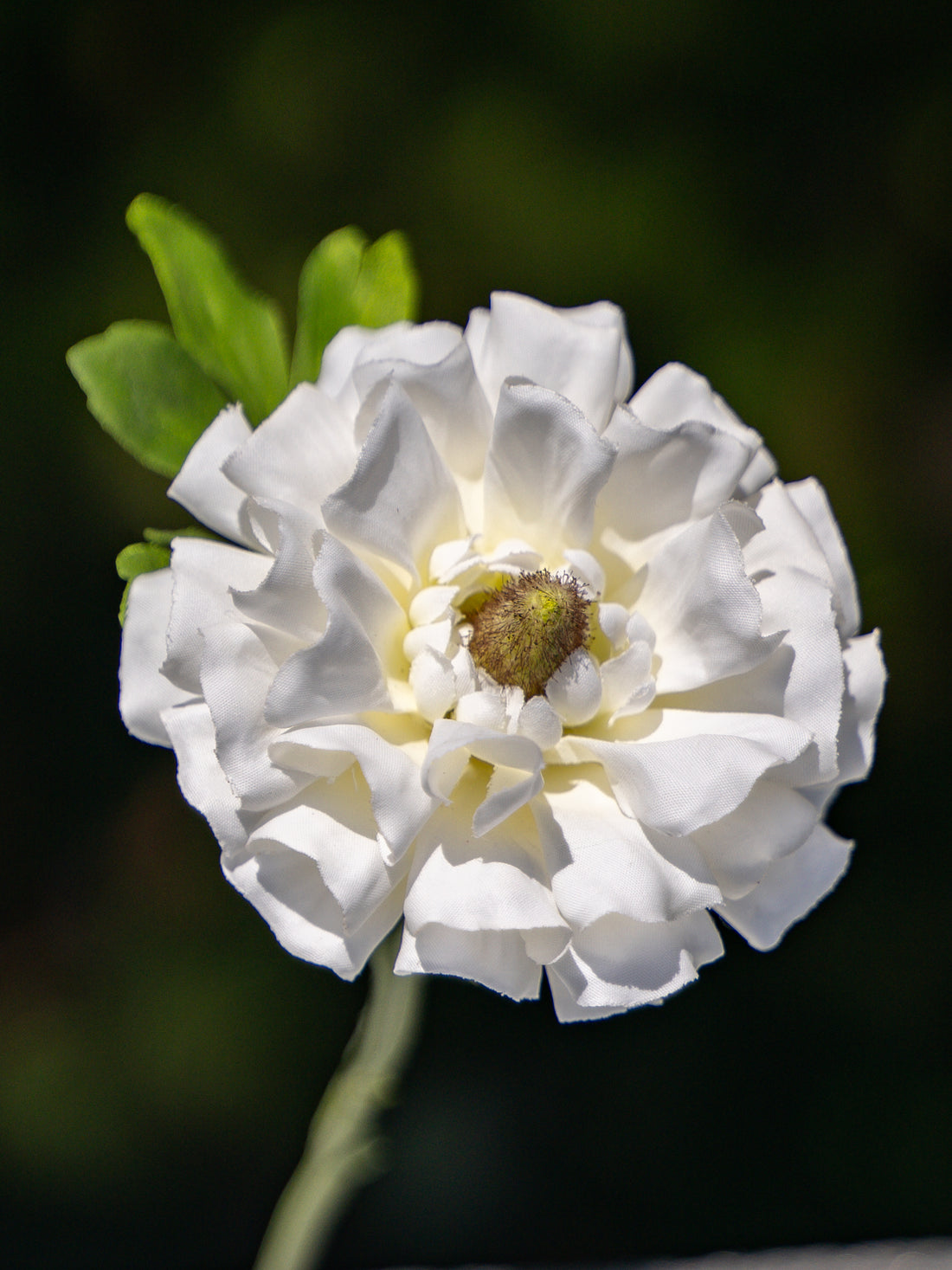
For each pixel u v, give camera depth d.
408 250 0.43
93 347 0.42
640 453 0.42
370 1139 0.43
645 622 0.42
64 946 0.63
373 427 0.40
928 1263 0.49
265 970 0.61
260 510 0.40
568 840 0.40
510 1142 0.62
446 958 0.40
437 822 0.41
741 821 0.41
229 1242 0.59
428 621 0.41
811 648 0.41
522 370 0.42
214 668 0.40
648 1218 0.61
